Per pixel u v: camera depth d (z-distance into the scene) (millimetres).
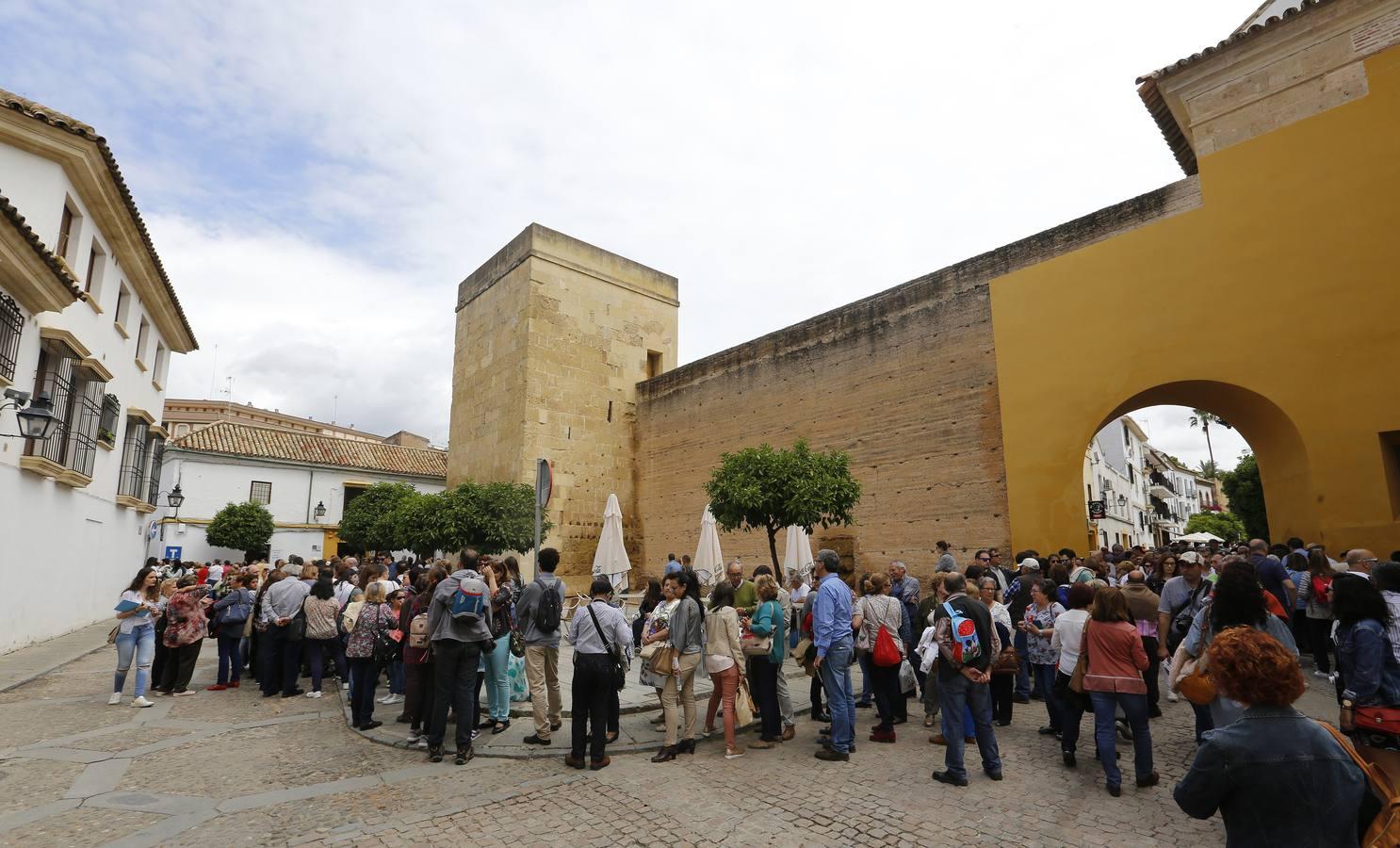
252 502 28328
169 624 9414
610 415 24984
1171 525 51938
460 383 27203
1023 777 5816
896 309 17031
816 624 6441
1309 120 10945
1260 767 2359
